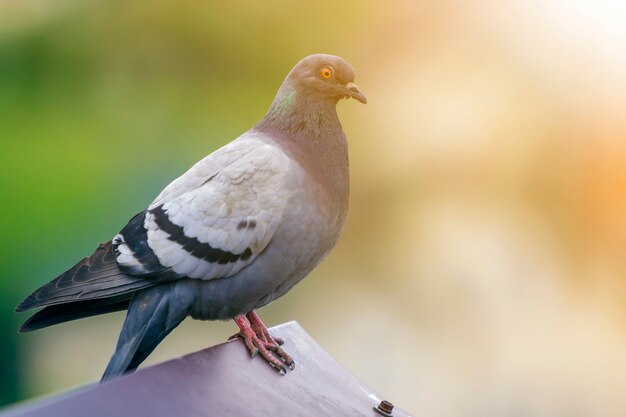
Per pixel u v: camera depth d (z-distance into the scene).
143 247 5.86
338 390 5.62
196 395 4.58
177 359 4.82
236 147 6.11
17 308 5.66
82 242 14.55
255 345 5.59
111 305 6.25
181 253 5.82
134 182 15.92
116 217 15.13
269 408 4.87
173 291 5.92
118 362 5.78
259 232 5.80
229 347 5.48
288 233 5.87
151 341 6.00
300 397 5.26
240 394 4.87
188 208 5.87
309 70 6.36
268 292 6.08
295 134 6.28
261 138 6.25
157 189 16.08
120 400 4.18
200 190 5.91
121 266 5.86
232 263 5.84
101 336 14.83
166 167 16.42
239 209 5.80
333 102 6.42
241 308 6.04
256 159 5.93
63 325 14.57
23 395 13.96
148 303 5.91
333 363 6.04
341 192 6.27
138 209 15.50
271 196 5.82
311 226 5.95
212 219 5.81
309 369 5.74
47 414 3.89
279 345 5.91
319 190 6.04
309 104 6.31
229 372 5.09
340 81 6.35
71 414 3.95
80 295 5.77
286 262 5.96
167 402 4.38
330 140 6.31
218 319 6.17
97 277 5.85
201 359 5.03
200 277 5.87
